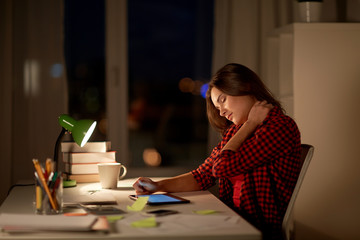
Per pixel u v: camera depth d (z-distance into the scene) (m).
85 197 1.76
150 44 3.42
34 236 1.23
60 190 1.50
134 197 1.80
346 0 3.22
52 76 3.13
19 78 3.10
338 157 2.81
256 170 1.79
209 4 3.41
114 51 3.31
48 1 3.11
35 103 3.12
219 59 3.28
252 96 1.91
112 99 3.32
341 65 2.80
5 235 1.24
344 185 2.81
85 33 3.32
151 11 3.41
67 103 3.17
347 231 2.82
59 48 3.13
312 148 1.78
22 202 1.77
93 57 3.33
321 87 2.79
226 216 1.46
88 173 2.21
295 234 2.78
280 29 2.96
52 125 3.13
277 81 3.19
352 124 2.81
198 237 1.25
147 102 3.43
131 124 3.42
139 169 3.39
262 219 1.77
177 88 3.46
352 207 2.81
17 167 3.11
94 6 3.32
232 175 1.79
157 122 3.45
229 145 1.80
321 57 2.79
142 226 1.33
